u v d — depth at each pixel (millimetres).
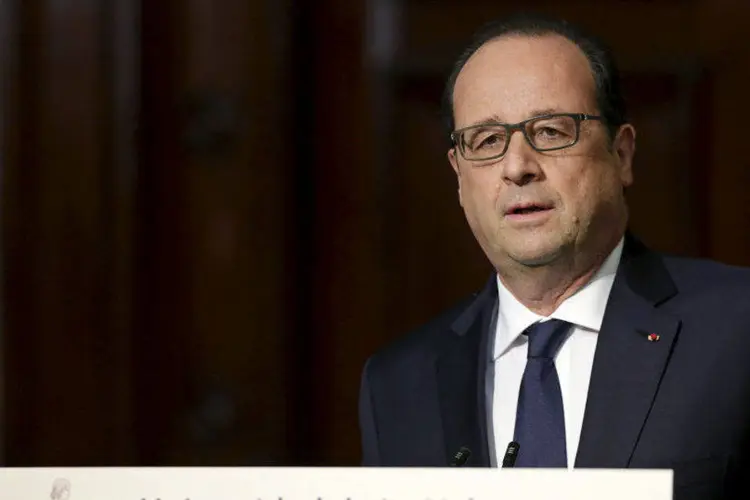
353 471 3875
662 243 9625
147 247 9703
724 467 4867
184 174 9727
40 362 9531
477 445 5258
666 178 9625
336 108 9945
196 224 9727
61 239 9555
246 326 9734
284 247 9781
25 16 9492
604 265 5383
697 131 9578
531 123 5129
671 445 4902
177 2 9680
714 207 9523
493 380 5426
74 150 9555
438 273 9875
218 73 9695
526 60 5199
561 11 9688
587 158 5148
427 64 9859
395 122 9914
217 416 9664
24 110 9500
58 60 9547
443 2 9859
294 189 9875
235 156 9734
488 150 5242
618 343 5152
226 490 3924
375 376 5820
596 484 3715
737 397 4961
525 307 5391
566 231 5098
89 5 9562
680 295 5301
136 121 9617
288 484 3906
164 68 9680
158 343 9703
